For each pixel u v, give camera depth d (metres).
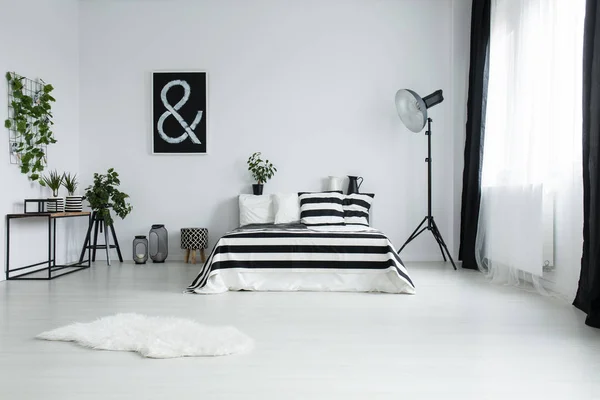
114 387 2.04
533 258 3.99
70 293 4.05
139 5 6.14
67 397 1.94
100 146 6.18
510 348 2.56
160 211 6.18
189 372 2.22
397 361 2.36
